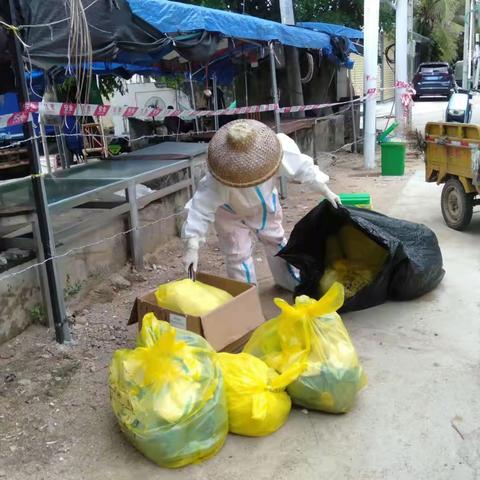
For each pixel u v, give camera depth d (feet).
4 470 8.61
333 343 9.48
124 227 16.92
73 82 24.35
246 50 28.04
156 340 8.89
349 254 14.69
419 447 8.71
